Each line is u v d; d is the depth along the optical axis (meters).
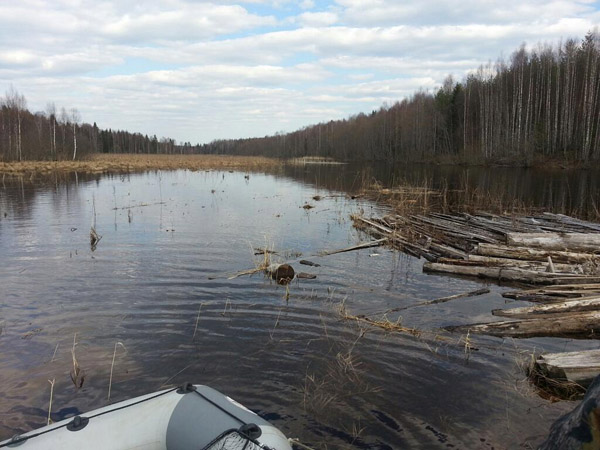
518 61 51.72
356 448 3.60
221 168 47.91
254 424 2.83
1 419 3.89
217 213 15.82
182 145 131.25
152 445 2.97
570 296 7.22
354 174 37.81
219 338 5.55
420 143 62.44
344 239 11.85
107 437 2.90
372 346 5.41
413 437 3.75
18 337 5.54
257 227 13.24
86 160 54.88
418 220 14.31
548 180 28.83
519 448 3.64
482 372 4.84
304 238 11.88
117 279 7.90
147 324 5.96
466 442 3.70
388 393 4.39
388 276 8.52
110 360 4.98
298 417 3.99
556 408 4.21
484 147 48.34
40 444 2.77
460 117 58.94
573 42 49.03
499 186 25.48
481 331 5.90
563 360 4.68
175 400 3.24
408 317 6.41
